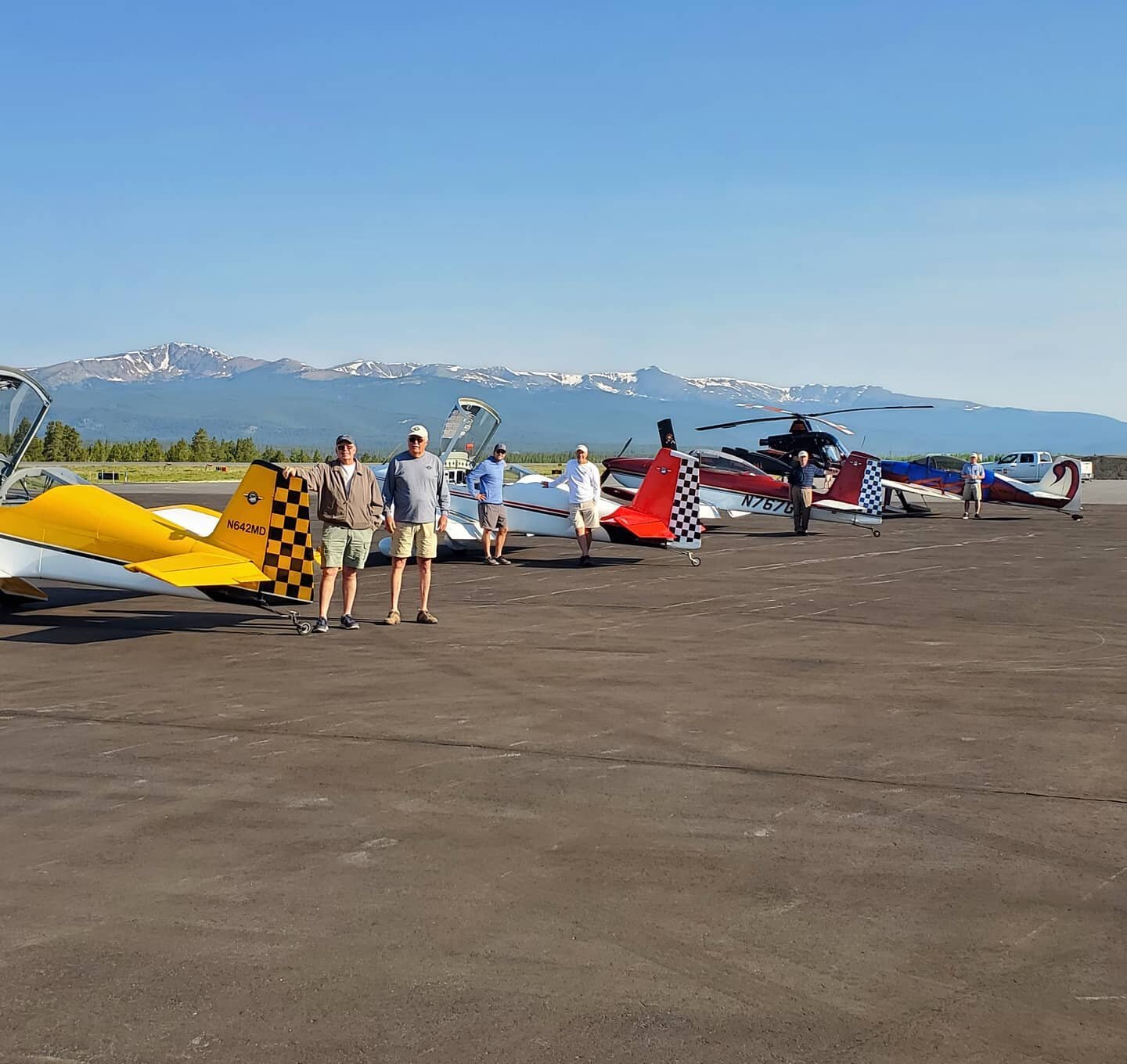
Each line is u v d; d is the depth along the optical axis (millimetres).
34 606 11383
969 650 9055
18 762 5590
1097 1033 2955
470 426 17578
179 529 10047
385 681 7660
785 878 4051
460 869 4129
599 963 3359
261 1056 2850
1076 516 29625
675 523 16266
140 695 7211
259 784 5215
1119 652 9000
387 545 16156
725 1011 3074
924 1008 3090
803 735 6184
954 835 4520
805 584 13992
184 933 3568
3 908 3775
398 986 3217
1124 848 4367
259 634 9742
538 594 12812
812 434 28922
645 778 5312
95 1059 2838
